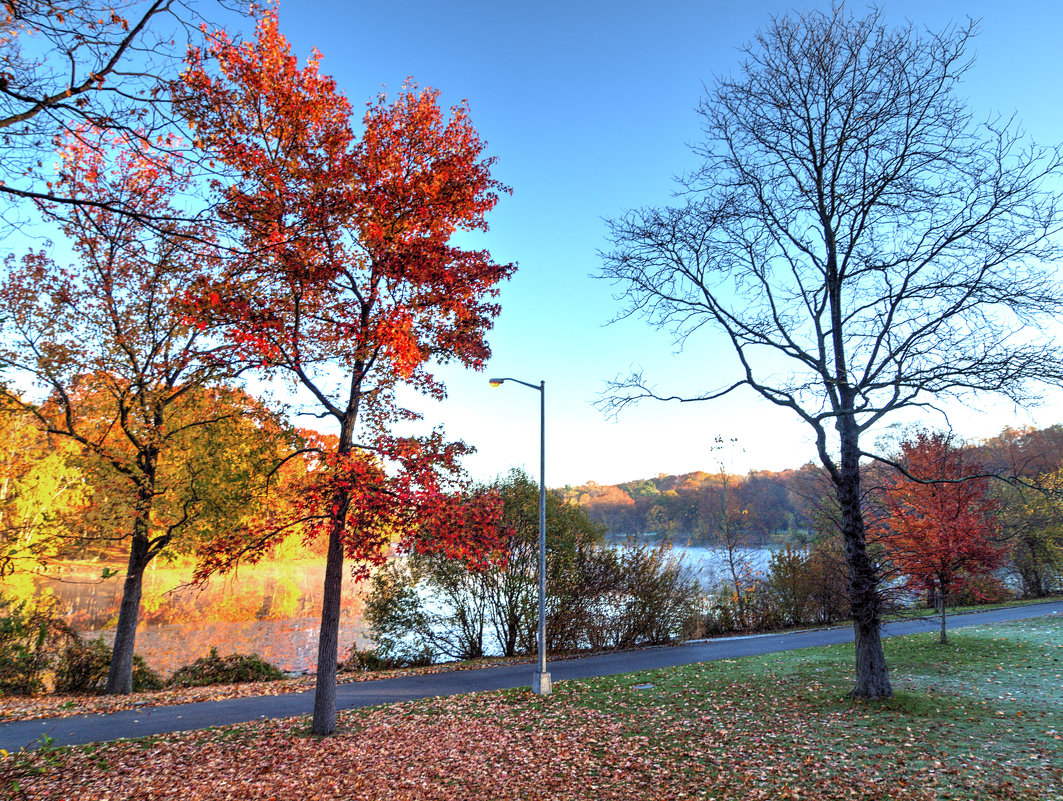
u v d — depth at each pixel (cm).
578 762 970
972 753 877
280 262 961
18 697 1570
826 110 1310
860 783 794
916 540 1931
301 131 1094
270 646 2605
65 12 618
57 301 1470
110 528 1555
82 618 3073
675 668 1758
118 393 1520
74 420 1576
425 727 1206
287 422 1164
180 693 1573
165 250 809
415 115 1196
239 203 853
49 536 1603
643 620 2452
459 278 1205
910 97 1253
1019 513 3572
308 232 859
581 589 2394
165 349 1582
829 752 922
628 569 2491
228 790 878
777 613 2939
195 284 1059
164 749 1063
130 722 1259
